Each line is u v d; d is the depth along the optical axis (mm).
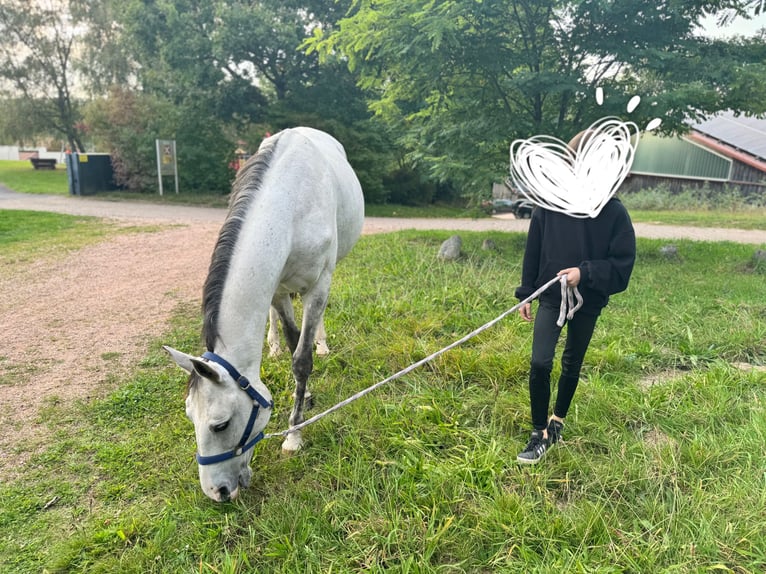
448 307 5051
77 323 4941
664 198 19156
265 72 17969
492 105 8102
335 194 3172
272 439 2980
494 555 2105
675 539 2113
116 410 3340
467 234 9945
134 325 4883
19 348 4352
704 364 3803
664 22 7266
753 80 6688
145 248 8406
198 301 5598
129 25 17625
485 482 2514
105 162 18453
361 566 2113
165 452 2895
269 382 3623
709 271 6863
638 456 2660
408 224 13508
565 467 2619
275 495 2506
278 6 17094
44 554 2240
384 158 18062
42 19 24984
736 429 2857
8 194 17375
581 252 2463
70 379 3793
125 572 2107
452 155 7797
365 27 7406
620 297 5359
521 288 2660
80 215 12023
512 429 2990
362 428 2977
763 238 11062
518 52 7809
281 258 2486
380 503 2402
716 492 2373
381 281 5910
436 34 6328
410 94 8477
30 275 6645
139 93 20391
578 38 7461
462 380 3482
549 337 2562
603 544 2111
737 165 20500
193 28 16812
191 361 2002
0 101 26219
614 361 3734
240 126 19438
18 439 3051
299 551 2174
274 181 2641
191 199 17281
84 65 25562
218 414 2070
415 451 2779
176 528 2344
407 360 3787
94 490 2629
